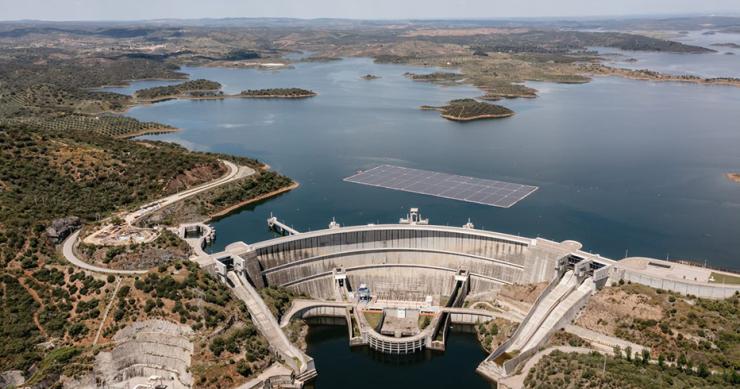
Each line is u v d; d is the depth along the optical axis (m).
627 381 155.12
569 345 191.12
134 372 181.25
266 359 183.12
